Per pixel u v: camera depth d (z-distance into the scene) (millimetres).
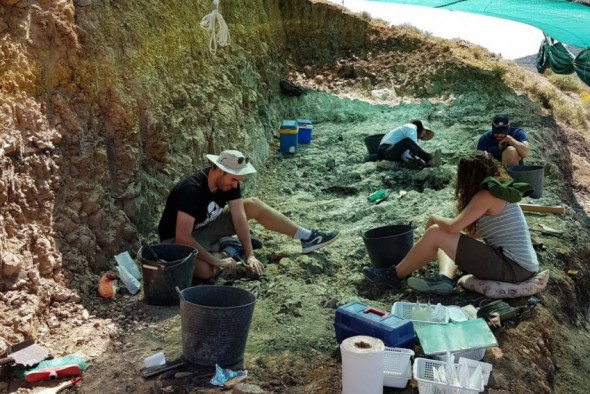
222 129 8031
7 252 4441
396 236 5559
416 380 3875
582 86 19328
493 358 4426
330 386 4020
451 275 5434
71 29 5430
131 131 5867
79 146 5344
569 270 6613
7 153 4656
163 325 4688
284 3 14008
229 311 4020
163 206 6402
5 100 4797
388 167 8805
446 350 4102
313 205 7719
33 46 5156
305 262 5773
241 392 3699
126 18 6297
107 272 5207
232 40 10094
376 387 3748
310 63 14078
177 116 6961
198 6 8430
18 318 4242
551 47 12625
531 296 5309
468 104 12656
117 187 5770
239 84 9539
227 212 5777
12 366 3986
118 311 4828
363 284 5555
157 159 6422
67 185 5246
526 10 10422
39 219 4887
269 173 9062
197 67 8023
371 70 14008
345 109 12203
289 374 4148
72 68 5430
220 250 5684
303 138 10367
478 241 5141
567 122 14516
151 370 4074
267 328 4734
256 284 5387
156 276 4863
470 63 13859
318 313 5012
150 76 6512
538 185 7988
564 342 5672
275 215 5961
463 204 5168
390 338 4098
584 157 13031
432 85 13500
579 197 10672
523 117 11820
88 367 4133
